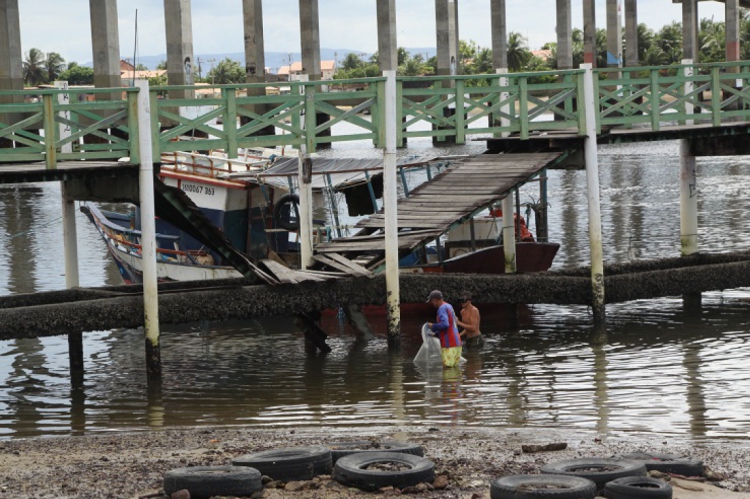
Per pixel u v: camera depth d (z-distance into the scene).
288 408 17.50
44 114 18.64
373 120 21.19
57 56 169.25
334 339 23.72
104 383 19.88
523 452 13.68
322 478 12.08
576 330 23.67
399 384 19.00
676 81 25.14
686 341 21.95
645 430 15.24
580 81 23.23
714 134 25.80
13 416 17.50
